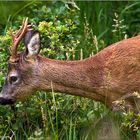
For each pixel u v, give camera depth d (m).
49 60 13.82
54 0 16.31
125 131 13.52
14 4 16.42
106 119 13.65
